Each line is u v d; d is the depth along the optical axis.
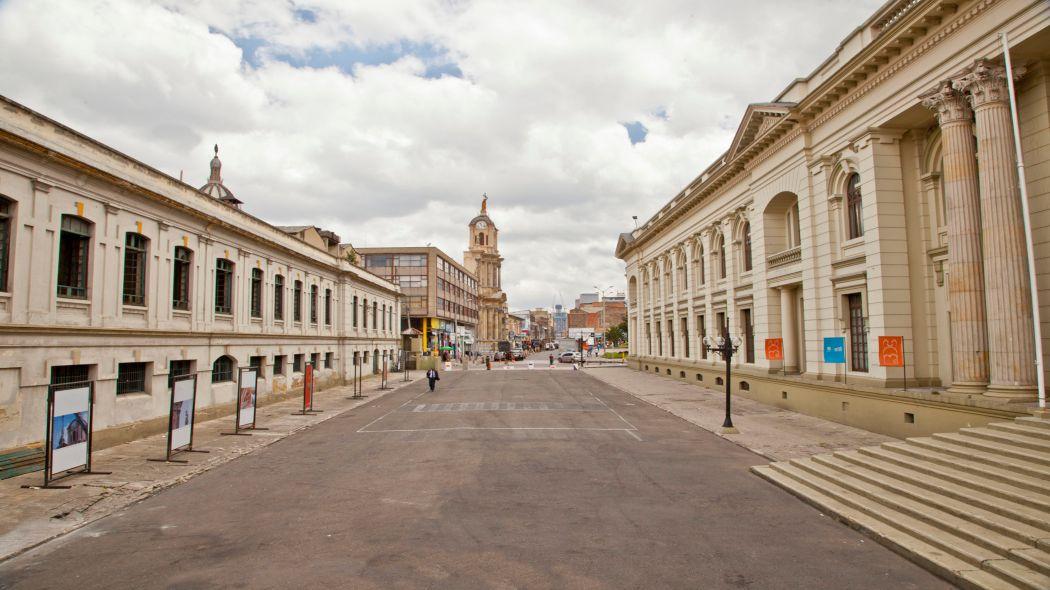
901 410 15.12
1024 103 12.73
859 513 9.12
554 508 9.85
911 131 16.75
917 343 16.31
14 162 12.95
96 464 13.55
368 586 6.77
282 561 7.60
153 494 11.18
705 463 13.30
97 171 15.12
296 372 30.20
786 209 23.94
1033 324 11.63
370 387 35.69
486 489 11.10
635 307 52.09
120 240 16.31
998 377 12.16
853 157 17.84
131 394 16.88
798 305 23.38
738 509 9.80
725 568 7.28
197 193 20.50
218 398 21.75
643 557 7.64
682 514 9.51
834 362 17.56
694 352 34.75
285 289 28.38
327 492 11.10
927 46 14.44
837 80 17.64
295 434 18.30
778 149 22.47
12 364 12.75
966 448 10.36
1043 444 9.38
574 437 16.83
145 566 7.53
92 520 9.55
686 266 36.47
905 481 9.83
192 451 15.06
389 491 11.07
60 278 14.52
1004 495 8.22
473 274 96.88
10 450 12.64
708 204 31.39
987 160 12.48
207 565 7.52
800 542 8.21
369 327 44.03
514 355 84.12
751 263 26.73
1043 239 12.19
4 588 6.92
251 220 24.69
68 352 14.27
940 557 7.24
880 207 16.52
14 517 9.61
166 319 18.45
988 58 12.52
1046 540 6.84
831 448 14.15
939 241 16.16
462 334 82.06
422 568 7.30
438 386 36.72
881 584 6.84
